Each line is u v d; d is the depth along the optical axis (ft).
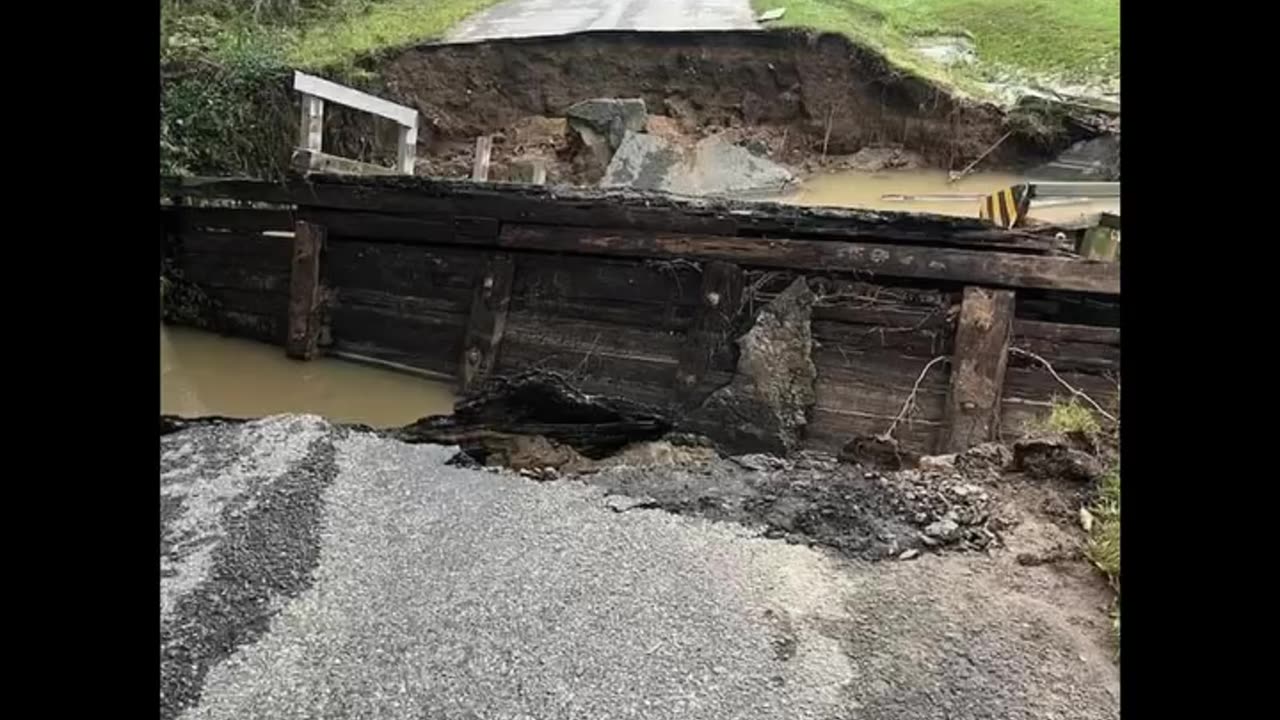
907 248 22.52
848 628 11.19
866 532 13.28
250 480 14.14
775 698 10.03
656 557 12.51
